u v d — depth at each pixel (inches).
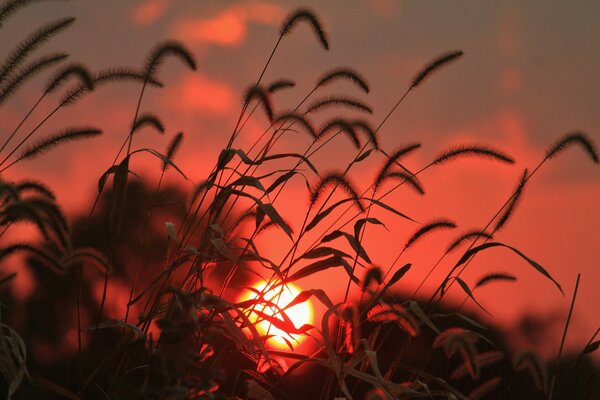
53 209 207.5
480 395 266.7
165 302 258.4
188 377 194.1
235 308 234.8
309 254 256.4
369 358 241.6
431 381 273.0
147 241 259.8
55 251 224.2
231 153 261.3
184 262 247.6
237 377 253.6
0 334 230.4
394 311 246.1
